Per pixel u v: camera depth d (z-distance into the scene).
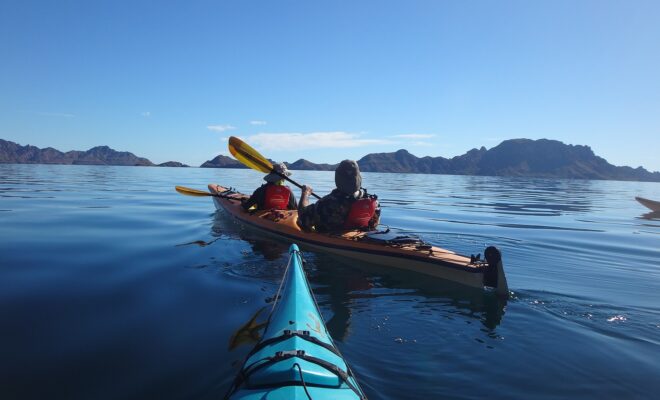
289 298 2.92
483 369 2.73
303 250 5.94
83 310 3.52
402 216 10.83
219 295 3.96
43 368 2.57
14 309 3.50
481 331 3.34
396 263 5.04
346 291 4.28
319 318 2.80
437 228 8.67
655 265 5.73
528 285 4.63
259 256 5.52
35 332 3.07
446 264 4.57
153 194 14.41
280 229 6.55
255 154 7.44
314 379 1.87
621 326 3.50
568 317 3.67
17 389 2.35
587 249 6.79
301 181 29.16
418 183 33.69
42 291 3.97
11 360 2.66
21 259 5.11
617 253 6.53
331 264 5.24
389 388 2.46
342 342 3.06
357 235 5.60
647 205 14.66
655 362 2.88
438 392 2.44
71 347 2.85
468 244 6.88
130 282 4.32
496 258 4.14
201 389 2.38
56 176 25.28
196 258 5.38
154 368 2.59
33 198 12.00
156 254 5.57
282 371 1.87
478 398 2.40
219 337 3.04
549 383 2.59
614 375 2.70
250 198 7.57
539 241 7.39
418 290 4.34
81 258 5.25
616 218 12.08
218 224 8.05
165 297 3.88
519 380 2.61
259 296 3.95
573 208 15.12
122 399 2.28
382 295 4.16
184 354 2.78
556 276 5.07
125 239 6.51
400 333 3.26
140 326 3.22
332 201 5.71
